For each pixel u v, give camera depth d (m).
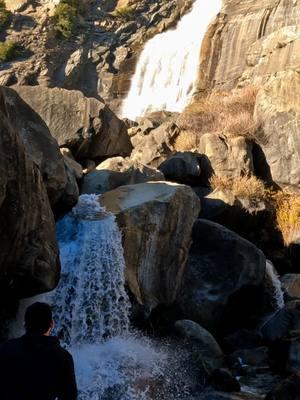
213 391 8.69
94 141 15.64
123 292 10.20
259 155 17.62
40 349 4.27
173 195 11.51
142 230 10.74
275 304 12.97
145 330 10.44
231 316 12.02
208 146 17.05
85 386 8.08
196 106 21.11
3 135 6.72
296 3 30.22
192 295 11.74
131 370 8.60
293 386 7.93
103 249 10.08
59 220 10.49
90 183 12.76
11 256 7.12
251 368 9.73
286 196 16.77
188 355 9.52
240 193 15.90
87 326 9.73
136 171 13.46
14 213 6.93
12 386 4.15
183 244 11.77
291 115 17.14
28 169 7.27
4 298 7.95
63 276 9.68
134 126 22.67
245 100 20.06
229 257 12.30
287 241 15.57
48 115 15.46
